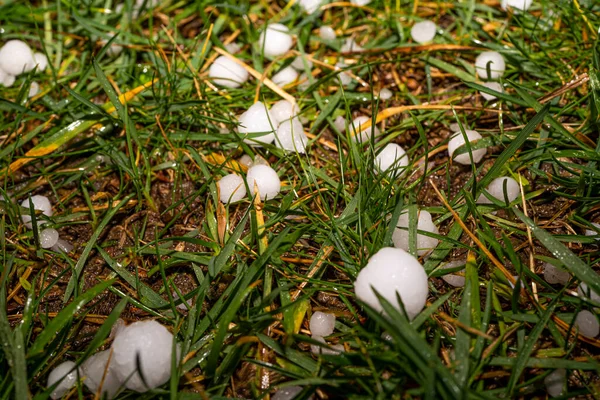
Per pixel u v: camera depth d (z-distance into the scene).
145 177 0.23
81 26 0.26
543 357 0.18
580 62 0.24
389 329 0.17
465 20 0.25
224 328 0.18
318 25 0.26
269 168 0.21
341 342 0.19
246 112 0.23
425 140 0.21
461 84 0.24
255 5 0.27
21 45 0.25
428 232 0.20
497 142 0.22
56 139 0.23
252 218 0.20
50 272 0.21
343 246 0.20
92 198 0.23
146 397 0.18
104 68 0.25
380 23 0.26
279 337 0.19
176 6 0.27
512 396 0.17
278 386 0.18
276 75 0.25
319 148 0.23
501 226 0.20
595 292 0.18
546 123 0.22
